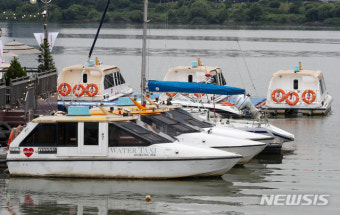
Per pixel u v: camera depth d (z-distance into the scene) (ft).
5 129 222.28
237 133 217.36
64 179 181.88
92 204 165.37
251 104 254.68
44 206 163.94
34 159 181.57
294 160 219.61
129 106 221.25
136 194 172.55
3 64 330.54
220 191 176.86
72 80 318.04
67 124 180.24
